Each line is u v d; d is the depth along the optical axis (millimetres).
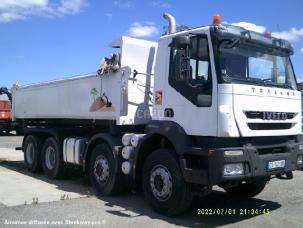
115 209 7559
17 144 22812
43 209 7480
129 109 8453
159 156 7199
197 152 6531
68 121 10953
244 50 6824
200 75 6707
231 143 6496
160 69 7453
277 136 7062
